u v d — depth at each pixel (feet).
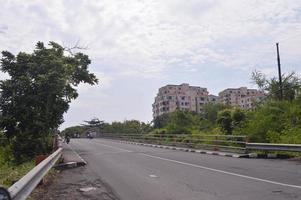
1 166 107.34
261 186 41.78
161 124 292.61
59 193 41.24
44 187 45.19
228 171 56.59
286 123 97.09
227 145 109.19
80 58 154.81
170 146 134.41
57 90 128.47
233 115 138.51
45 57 132.77
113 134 250.37
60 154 77.71
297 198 34.40
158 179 50.31
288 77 143.33
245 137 91.50
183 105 471.21
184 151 110.11
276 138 92.17
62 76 130.52
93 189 43.50
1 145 136.98
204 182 46.29
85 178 53.52
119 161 79.56
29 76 130.93
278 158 78.69
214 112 265.95
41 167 37.96
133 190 42.04
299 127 93.66
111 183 47.93
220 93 479.41
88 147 146.61
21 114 127.54
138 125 303.68
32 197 37.70
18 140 129.59
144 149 123.85
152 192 40.34
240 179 47.78
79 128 463.42
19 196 25.07
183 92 476.54
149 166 67.46
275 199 34.19
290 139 85.81
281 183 43.42
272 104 109.91
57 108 135.64
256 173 53.31
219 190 40.16
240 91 451.94
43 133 131.34
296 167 59.93
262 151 87.61
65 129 462.60
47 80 125.90
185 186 43.65
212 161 74.18
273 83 143.54
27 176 28.45
